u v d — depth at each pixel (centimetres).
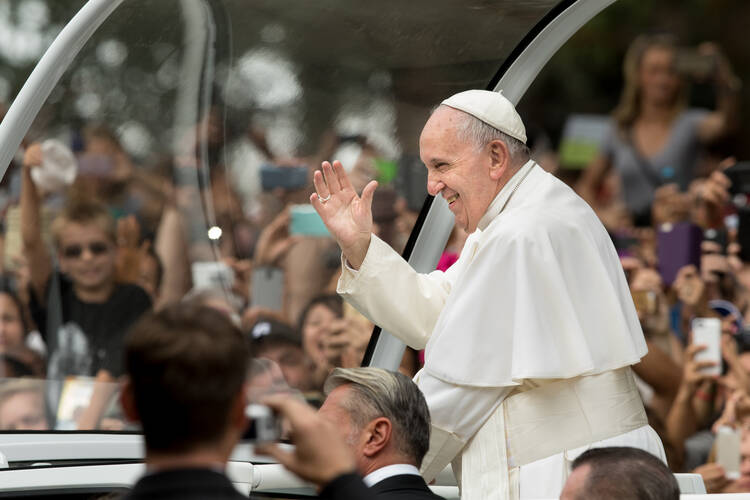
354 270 1152
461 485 1104
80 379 1645
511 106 1141
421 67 1454
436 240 1427
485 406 1096
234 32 1488
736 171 2045
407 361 1784
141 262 1681
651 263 2069
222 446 605
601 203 2644
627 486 823
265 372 1658
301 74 1516
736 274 1967
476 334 1085
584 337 1070
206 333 602
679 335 1928
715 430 1806
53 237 1645
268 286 1708
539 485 1071
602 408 1092
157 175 1639
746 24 3038
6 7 2459
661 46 2686
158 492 586
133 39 1480
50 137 1562
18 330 1647
